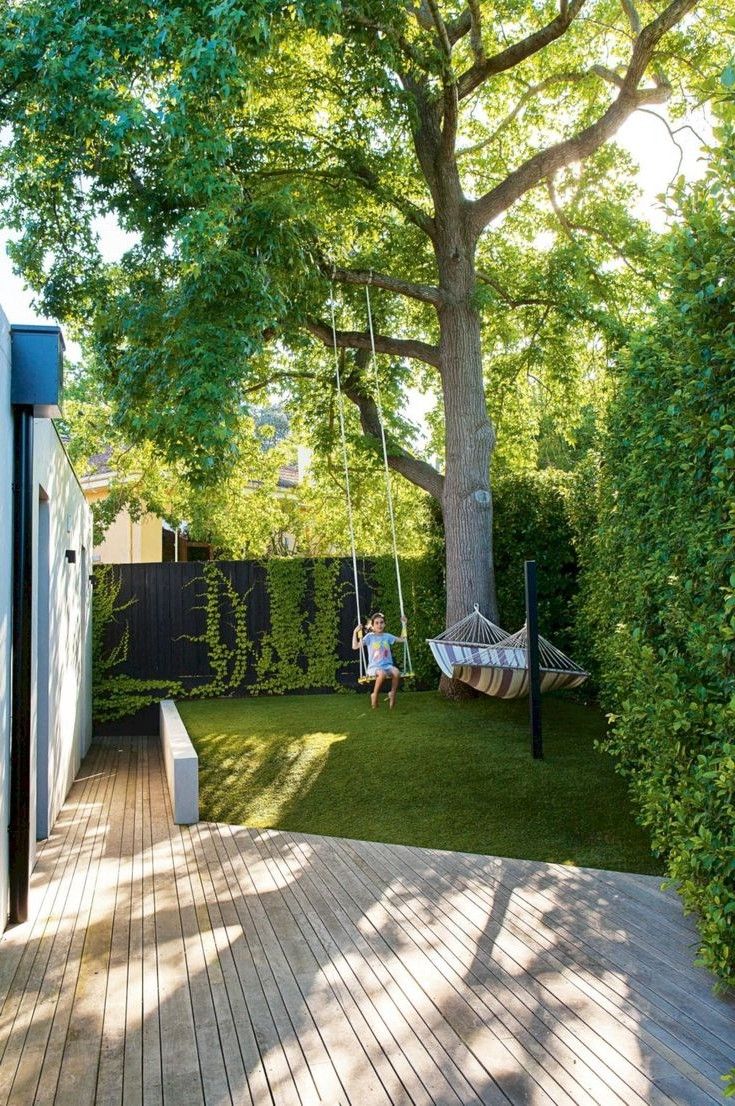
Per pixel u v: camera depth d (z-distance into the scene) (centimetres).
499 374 1424
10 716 484
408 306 1384
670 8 1030
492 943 450
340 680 1345
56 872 571
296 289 1030
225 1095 312
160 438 925
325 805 740
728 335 375
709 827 409
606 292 1345
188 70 752
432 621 1318
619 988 397
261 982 403
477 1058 336
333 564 1342
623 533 701
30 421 500
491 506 1156
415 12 1052
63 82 790
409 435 1386
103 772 936
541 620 1221
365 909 501
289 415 1567
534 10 1251
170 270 969
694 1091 313
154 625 1313
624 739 573
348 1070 328
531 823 675
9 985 402
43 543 657
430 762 830
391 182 1191
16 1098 310
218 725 1057
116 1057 338
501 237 1396
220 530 1738
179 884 546
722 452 372
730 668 399
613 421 775
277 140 1060
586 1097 309
